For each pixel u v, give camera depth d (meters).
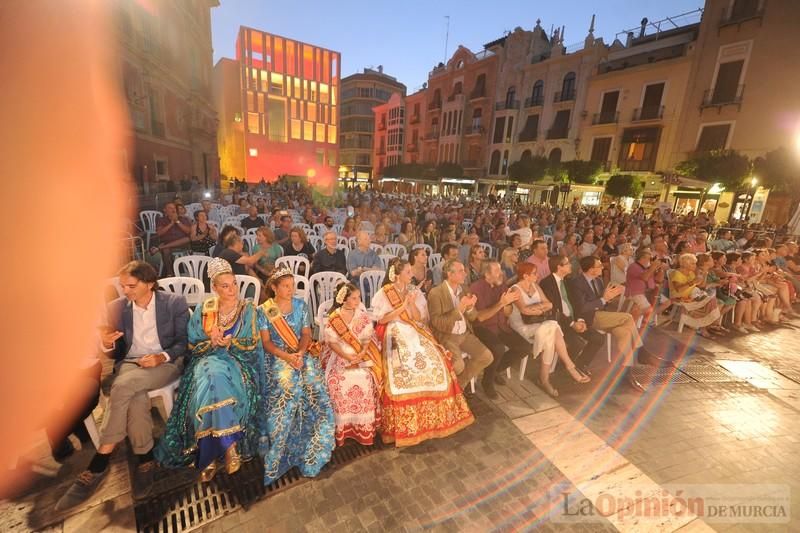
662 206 20.77
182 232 6.71
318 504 2.39
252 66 44.44
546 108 30.64
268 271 5.19
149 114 17.02
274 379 2.74
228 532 2.16
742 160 17.27
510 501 2.50
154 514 2.25
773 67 19.34
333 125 50.97
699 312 5.81
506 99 34.22
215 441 2.38
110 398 2.40
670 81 23.19
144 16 16.48
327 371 3.02
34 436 2.70
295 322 2.95
